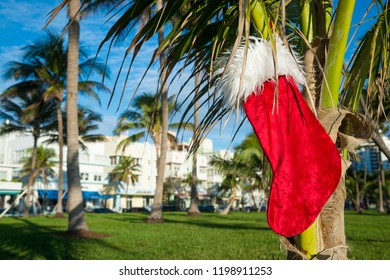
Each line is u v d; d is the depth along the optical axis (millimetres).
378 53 2221
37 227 16047
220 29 1871
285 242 1785
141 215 29641
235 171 24312
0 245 9016
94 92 21969
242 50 1834
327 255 1774
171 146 27953
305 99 1931
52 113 29594
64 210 44375
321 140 1706
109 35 1855
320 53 1974
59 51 23172
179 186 56969
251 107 1793
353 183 43875
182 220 21188
